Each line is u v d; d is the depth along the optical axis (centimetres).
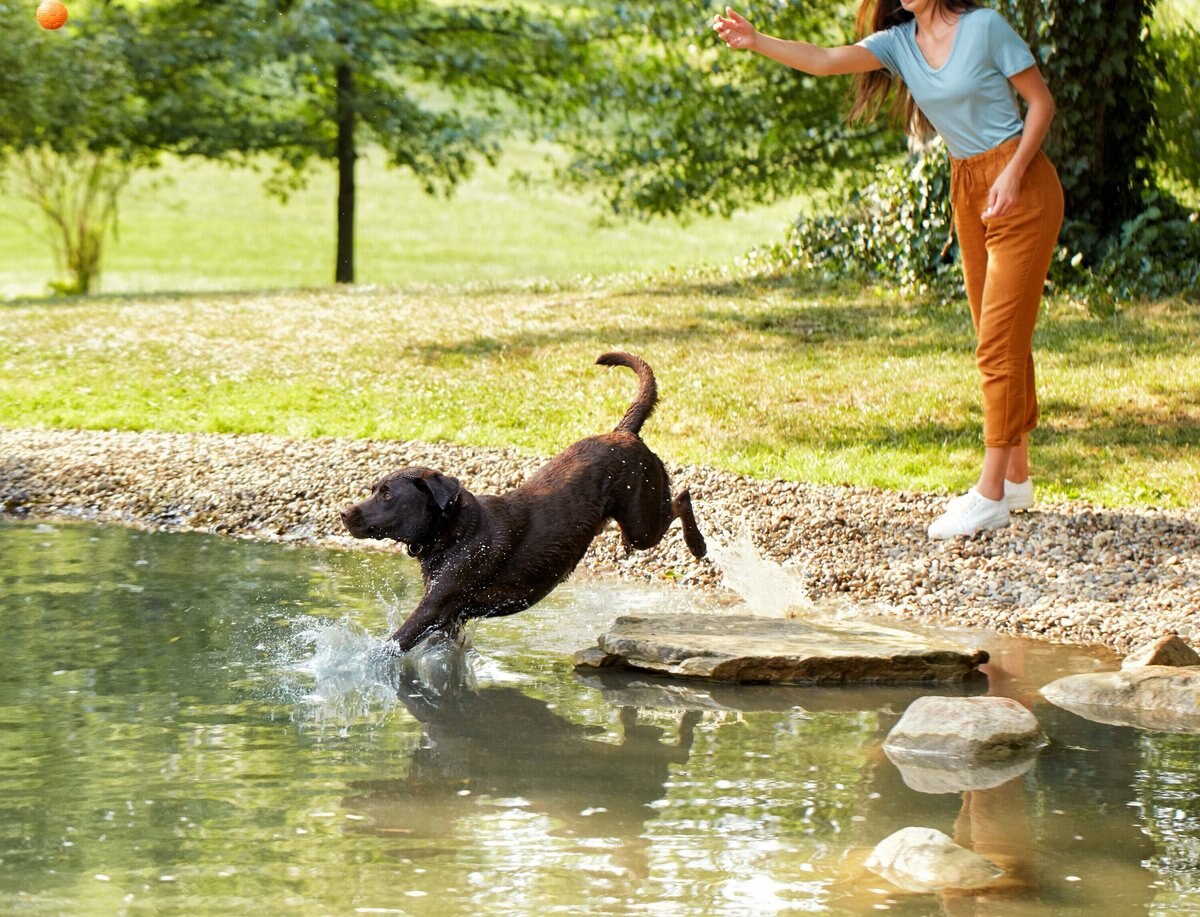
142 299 1825
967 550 783
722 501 883
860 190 1680
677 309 1477
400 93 2259
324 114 2269
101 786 430
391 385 1222
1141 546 771
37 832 392
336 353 1362
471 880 365
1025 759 481
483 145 2247
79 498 946
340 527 879
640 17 1931
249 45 2069
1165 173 1508
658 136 1895
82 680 548
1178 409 1024
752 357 1254
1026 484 823
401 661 597
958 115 741
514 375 1238
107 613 656
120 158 2255
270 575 752
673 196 1898
